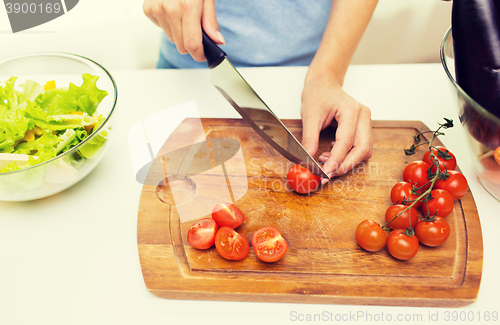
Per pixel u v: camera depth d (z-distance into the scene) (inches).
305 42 35.0
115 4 44.6
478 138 21.8
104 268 22.4
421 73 30.8
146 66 47.8
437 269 21.7
